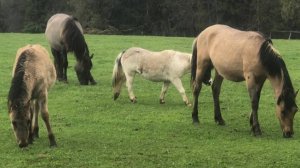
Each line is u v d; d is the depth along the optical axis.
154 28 58.88
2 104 13.31
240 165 8.22
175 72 12.91
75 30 15.80
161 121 11.46
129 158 8.56
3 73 18.70
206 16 57.66
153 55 13.02
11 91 8.21
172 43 30.08
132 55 13.23
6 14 65.31
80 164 8.24
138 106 13.15
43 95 8.85
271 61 9.45
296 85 16.45
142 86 16.19
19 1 65.31
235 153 8.86
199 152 8.92
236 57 10.01
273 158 8.56
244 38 10.03
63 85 16.14
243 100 14.06
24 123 8.15
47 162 8.32
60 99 13.98
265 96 14.55
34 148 9.10
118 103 13.51
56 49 16.75
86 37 35.00
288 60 22.11
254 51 9.66
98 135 10.16
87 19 58.12
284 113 9.58
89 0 57.69
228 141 9.67
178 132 10.45
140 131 10.52
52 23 16.97
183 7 58.19
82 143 9.50
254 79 9.80
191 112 12.44
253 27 55.53
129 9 58.84
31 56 8.80
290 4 48.94
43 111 8.93
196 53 11.31
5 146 9.26
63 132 10.37
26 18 63.38
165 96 14.59
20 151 8.90
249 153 8.85
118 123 11.28
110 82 16.92
